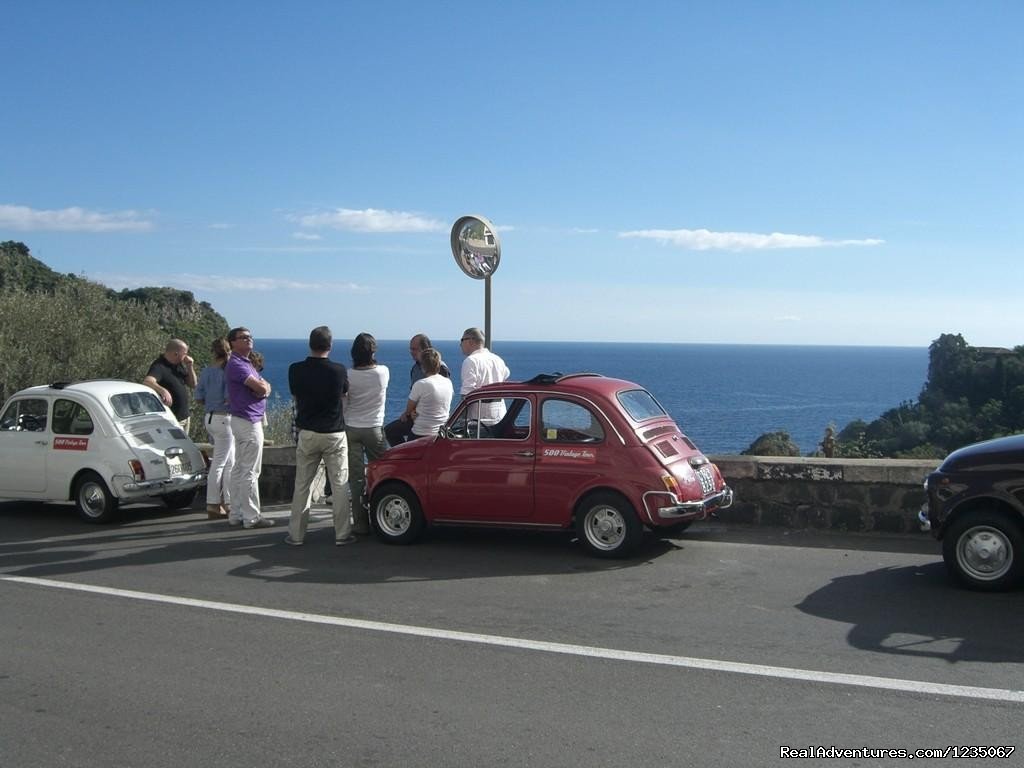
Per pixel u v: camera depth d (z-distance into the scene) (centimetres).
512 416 898
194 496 1228
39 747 453
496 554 888
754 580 771
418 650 599
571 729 468
